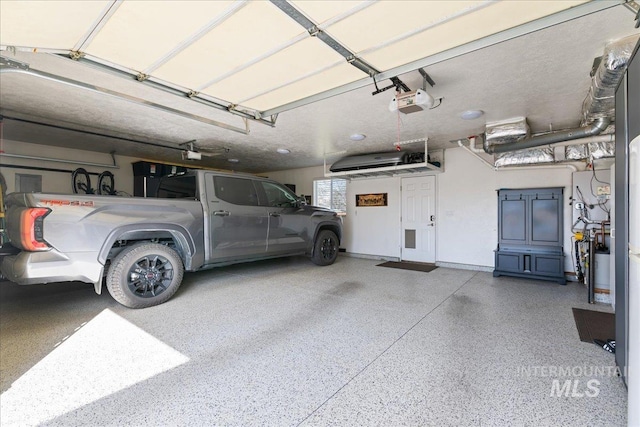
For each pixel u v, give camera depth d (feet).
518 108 12.23
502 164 17.02
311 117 13.34
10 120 13.25
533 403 5.82
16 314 10.80
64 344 8.45
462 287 14.76
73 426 5.24
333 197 26.68
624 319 6.03
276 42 6.63
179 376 6.84
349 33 6.36
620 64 7.25
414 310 11.29
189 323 9.98
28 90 10.36
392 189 22.99
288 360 7.55
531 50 7.80
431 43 6.79
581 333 9.11
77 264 9.94
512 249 17.17
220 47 6.81
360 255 24.81
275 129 15.29
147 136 16.65
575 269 15.87
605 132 12.64
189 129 15.28
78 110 12.39
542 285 15.17
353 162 20.63
